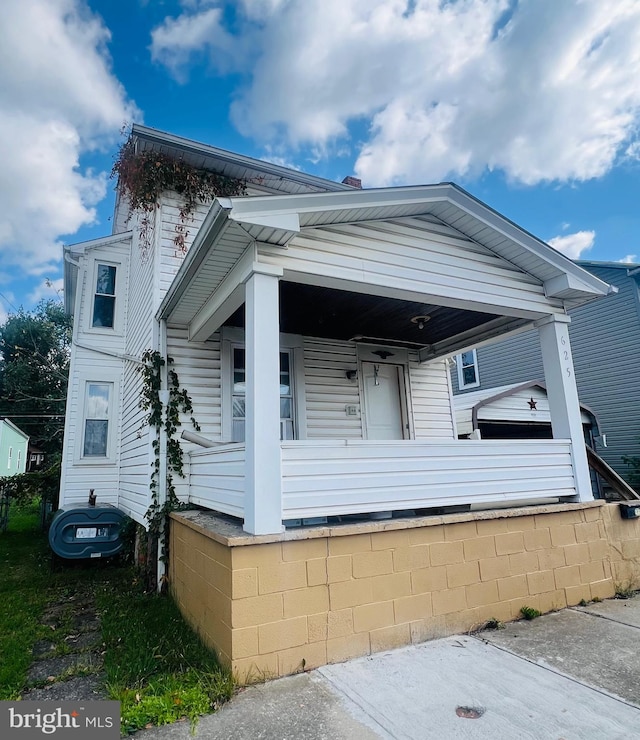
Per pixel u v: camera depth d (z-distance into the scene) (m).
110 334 9.18
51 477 10.45
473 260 4.89
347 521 4.15
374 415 7.29
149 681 3.06
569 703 2.72
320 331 6.69
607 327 12.65
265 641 3.08
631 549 5.16
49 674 3.32
